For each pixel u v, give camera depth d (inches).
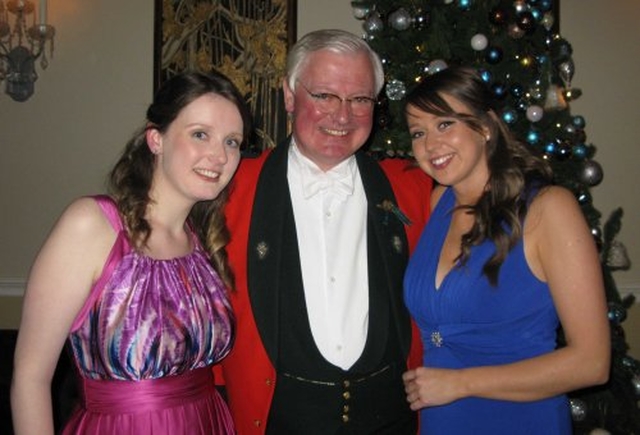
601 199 151.7
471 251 62.3
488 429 62.4
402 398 73.7
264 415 69.9
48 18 153.9
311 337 70.3
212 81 57.9
